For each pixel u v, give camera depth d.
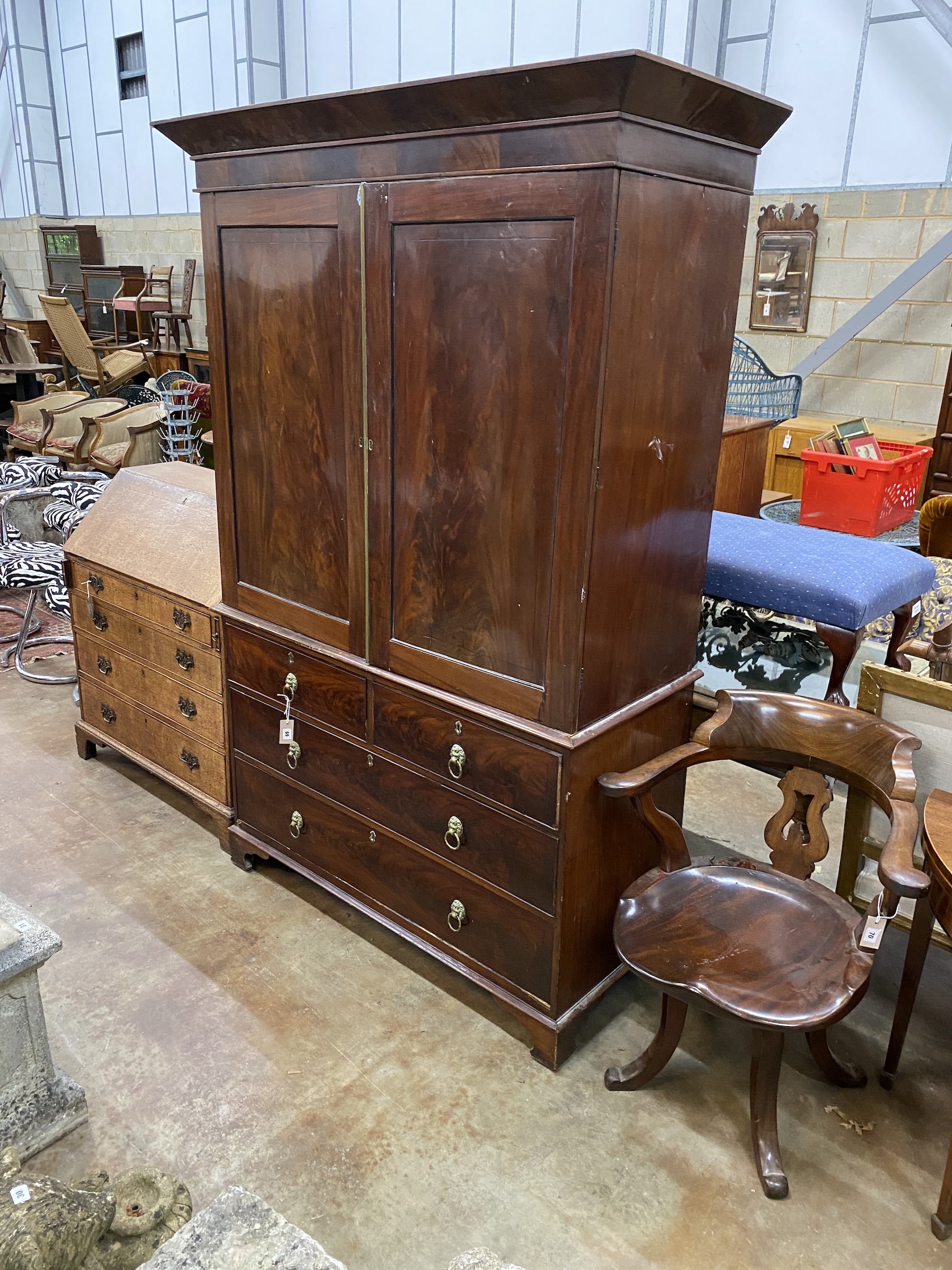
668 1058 1.90
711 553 2.69
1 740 3.44
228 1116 1.90
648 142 1.53
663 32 5.07
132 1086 1.96
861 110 4.71
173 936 2.42
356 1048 2.07
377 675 2.12
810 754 1.96
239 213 2.13
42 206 10.32
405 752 2.14
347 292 1.93
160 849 2.80
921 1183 1.77
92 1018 2.14
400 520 1.99
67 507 4.51
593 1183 1.76
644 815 1.93
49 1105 1.83
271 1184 1.75
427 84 1.61
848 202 4.87
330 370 2.04
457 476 1.85
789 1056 2.08
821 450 3.72
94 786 3.15
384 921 2.33
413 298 1.82
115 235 9.74
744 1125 1.90
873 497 3.56
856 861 2.09
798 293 5.15
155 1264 1.04
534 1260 1.61
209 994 2.22
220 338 2.29
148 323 9.26
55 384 9.46
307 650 2.29
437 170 1.72
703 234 1.74
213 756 2.73
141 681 2.94
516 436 1.74
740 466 3.43
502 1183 1.75
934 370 4.85
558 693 1.80
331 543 2.17
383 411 1.94
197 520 2.87
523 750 1.88
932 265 4.61
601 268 1.53
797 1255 1.63
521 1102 1.94
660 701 2.05
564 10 5.50
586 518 1.67
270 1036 2.10
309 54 7.23
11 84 9.96
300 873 2.55
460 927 2.13
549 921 1.94
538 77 1.47
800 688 3.04
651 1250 1.63
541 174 1.57
